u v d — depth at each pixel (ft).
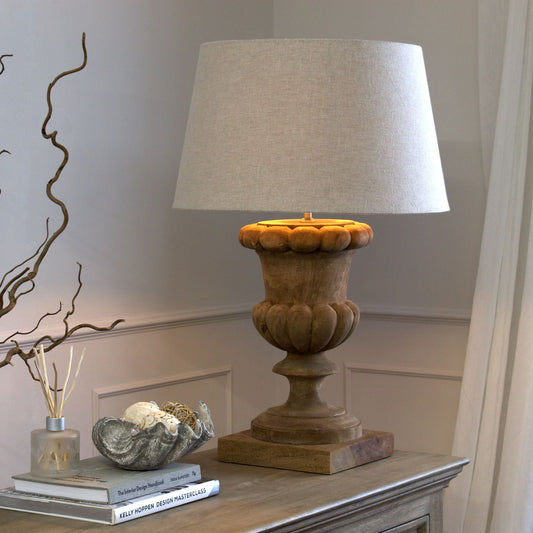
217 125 5.86
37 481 5.37
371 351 9.20
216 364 9.03
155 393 8.40
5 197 7.07
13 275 7.14
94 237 7.77
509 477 7.93
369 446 6.41
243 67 5.79
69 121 7.52
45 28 7.30
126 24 7.97
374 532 5.90
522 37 7.93
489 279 8.09
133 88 8.05
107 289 7.91
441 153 8.70
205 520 5.18
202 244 8.83
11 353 6.21
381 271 9.10
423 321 8.87
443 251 8.75
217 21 8.91
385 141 5.72
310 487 5.81
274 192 5.62
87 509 5.17
